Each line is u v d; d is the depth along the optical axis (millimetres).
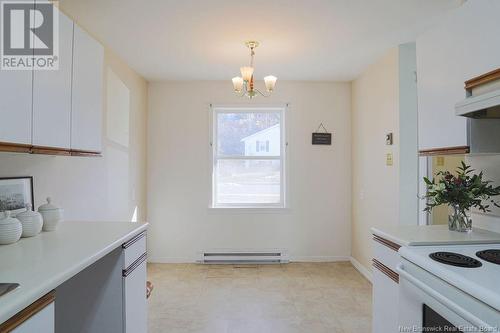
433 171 2736
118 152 3146
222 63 3350
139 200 3742
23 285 998
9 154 1719
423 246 1550
